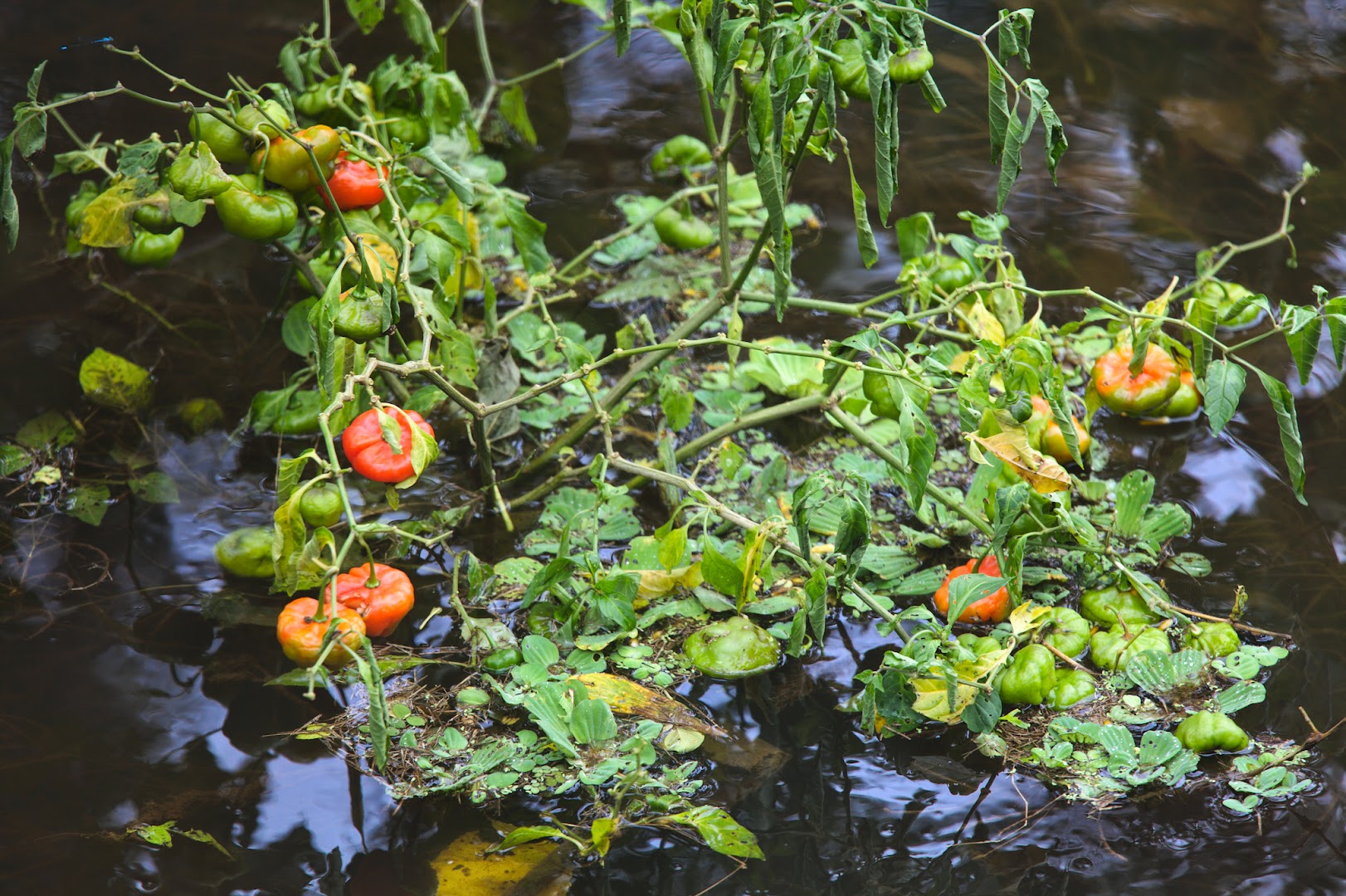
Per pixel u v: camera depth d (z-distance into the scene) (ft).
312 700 10.56
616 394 11.02
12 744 10.43
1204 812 10.33
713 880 10.18
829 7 10.20
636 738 10.43
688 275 11.93
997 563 10.76
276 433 11.28
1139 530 10.95
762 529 10.57
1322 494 11.14
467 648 10.69
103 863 10.19
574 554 10.92
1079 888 10.17
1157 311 10.88
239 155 10.70
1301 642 10.71
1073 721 10.47
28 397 11.33
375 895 10.15
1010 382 10.45
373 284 10.34
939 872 10.21
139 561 10.89
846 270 11.96
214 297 11.75
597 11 11.94
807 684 10.64
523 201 11.05
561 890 10.16
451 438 11.30
